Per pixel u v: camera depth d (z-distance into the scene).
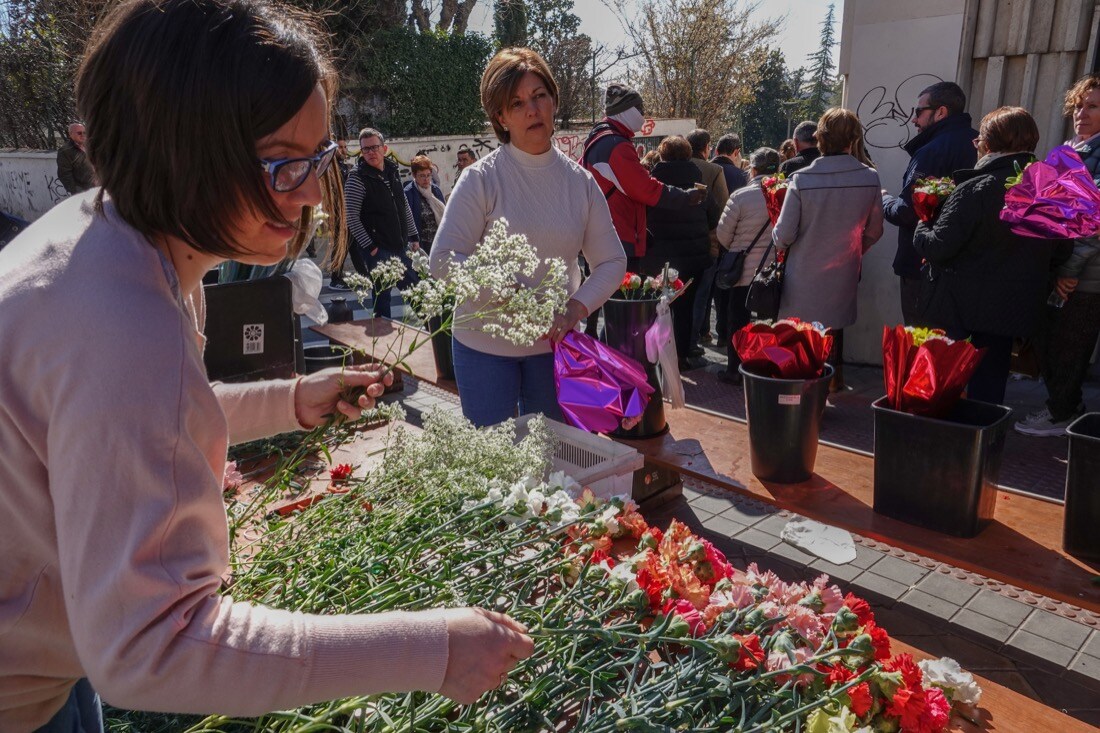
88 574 0.73
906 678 1.27
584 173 2.81
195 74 0.74
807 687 1.25
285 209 0.84
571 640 1.22
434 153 13.27
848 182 4.65
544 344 2.77
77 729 1.06
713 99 19.34
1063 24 5.25
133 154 0.78
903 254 5.10
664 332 3.21
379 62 13.85
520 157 2.67
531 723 1.14
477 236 2.71
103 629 0.73
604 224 2.84
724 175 6.65
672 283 3.42
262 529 1.54
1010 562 2.24
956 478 2.35
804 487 2.79
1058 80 5.39
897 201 5.02
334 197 1.62
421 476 1.46
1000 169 3.73
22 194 14.69
